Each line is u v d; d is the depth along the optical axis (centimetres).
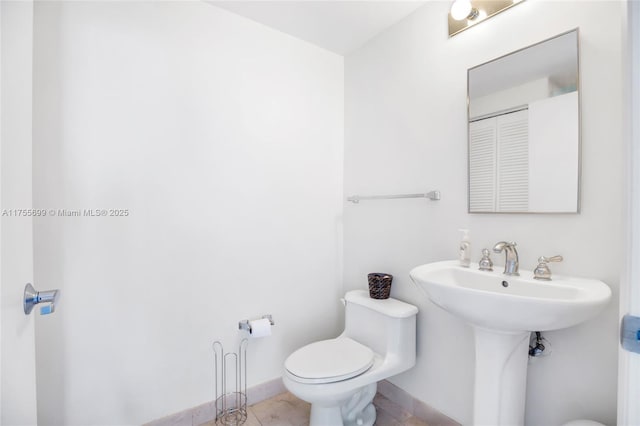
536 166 120
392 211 182
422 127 164
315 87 204
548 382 117
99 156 136
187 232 158
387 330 156
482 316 97
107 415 138
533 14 121
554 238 116
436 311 156
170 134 153
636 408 57
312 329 204
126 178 142
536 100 120
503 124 130
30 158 79
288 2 163
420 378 164
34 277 124
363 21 179
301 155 198
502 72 130
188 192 158
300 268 199
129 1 144
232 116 172
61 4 129
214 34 166
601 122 104
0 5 67
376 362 152
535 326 91
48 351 126
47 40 126
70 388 130
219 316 168
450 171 151
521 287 110
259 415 168
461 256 136
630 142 57
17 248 72
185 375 158
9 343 69
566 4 112
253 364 180
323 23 181
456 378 147
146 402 147
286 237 192
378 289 173
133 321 144
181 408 156
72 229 131
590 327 107
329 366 138
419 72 166
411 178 170
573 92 110
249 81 178
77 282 132
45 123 126
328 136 211
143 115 146
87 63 134
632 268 57
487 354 110
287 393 190
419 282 113
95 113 135
